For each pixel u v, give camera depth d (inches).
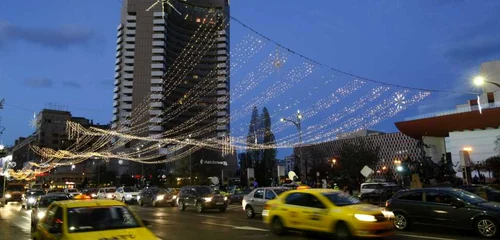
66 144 4781.0
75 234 284.4
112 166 4279.0
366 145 3169.3
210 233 578.6
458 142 2400.3
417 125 2541.8
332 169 2581.2
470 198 518.0
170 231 608.7
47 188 3412.9
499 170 1924.2
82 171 4830.2
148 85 4293.8
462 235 509.7
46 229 323.3
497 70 2433.6
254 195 812.0
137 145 3981.3
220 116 3725.4
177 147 3408.0
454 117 2385.6
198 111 3875.5
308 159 3324.3
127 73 4347.9
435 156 2679.6
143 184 3107.8
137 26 4389.8
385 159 3836.1
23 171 3934.5
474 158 2326.5
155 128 4119.1
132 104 4284.0
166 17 4296.3
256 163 2947.8
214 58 3747.5
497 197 683.4
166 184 2965.1
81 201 332.8
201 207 983.0
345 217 448.1
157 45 4298.7
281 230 538.3
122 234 284.7
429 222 531.2
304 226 498.3
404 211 557.0
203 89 3750.0
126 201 1510.8
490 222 481.1
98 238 276.1
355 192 1582.2
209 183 2822.3
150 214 952.3
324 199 488.4
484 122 2284.7
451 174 1766.7
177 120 4128.9
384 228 443.2
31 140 5260.8
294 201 526.9
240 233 570.9
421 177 1642.5
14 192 1898.4
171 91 4141.2
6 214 1069.1
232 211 1021.2
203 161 3090.6
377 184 1187.3
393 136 3828.7
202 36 3757.4
